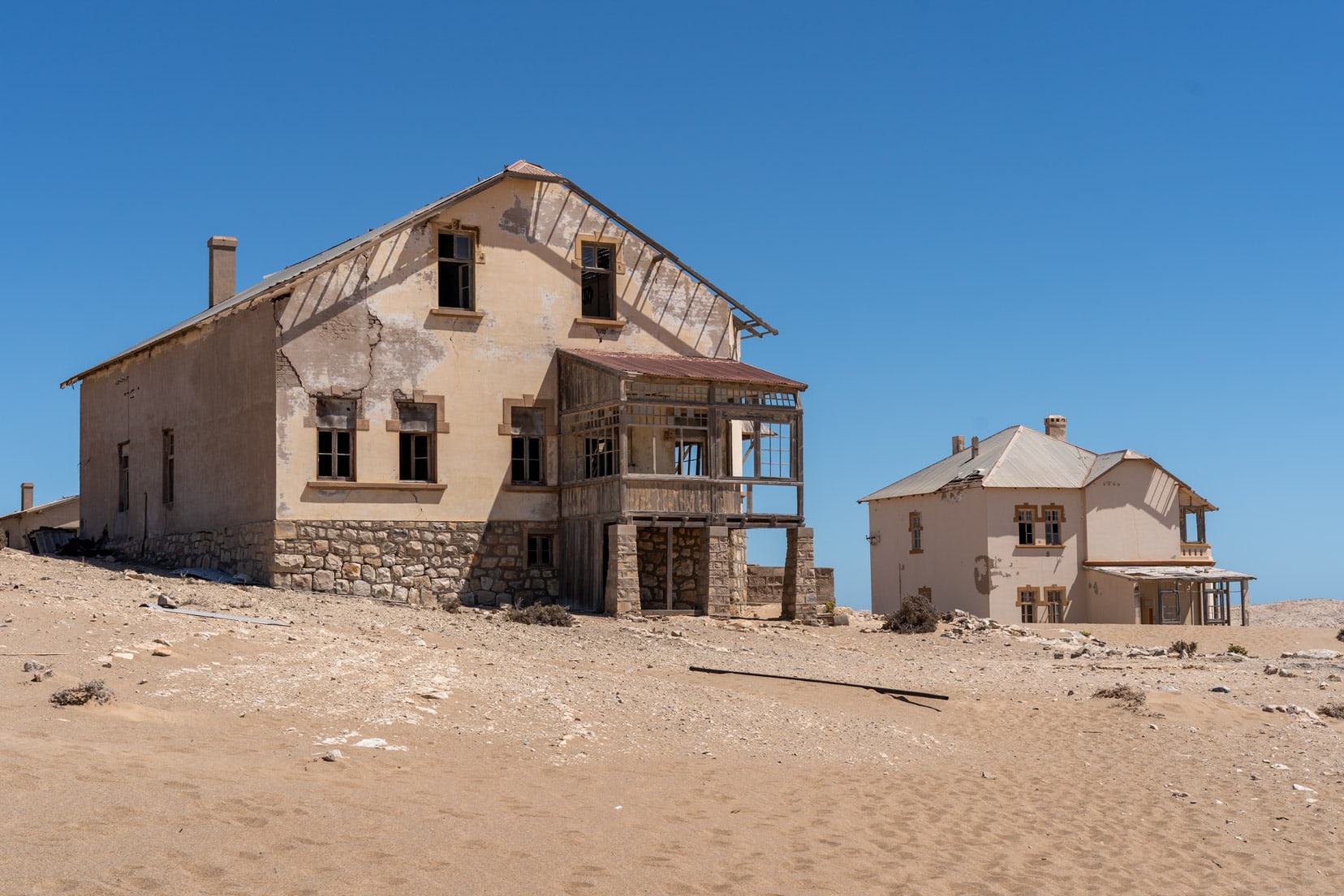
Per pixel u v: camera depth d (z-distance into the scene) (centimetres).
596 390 2638
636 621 2484
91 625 1473
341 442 2564
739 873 833
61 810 751
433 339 2648
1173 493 4644
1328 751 1445
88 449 3644
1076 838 1041
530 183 2777
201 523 2827
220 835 745
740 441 2964
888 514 5141
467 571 2639
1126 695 1730
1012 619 4462
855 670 1988
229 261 3691
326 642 1598
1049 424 5056
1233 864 991
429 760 1075
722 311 2998
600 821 922
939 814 1088
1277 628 3428
